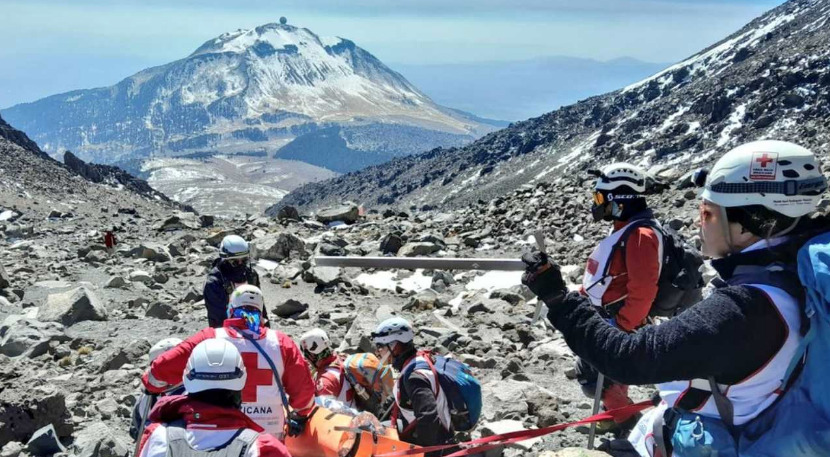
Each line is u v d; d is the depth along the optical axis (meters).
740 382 3.01
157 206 94.69
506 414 8.52
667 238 6.39
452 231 24.48
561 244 20.02
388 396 8.13
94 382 10.66
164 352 6.35
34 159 104.19
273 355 6.23
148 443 4.33
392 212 32.56
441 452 6.49
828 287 2.78
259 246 21.34
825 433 2.86
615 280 6.38
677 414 3.34
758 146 3.08
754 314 2.90
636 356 2.99
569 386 9.98
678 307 6.45
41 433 8.04
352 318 14.70
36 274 20.31
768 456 2.96
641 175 6.50
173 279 19.97
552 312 3.29
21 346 12.56
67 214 41.03
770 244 3.04
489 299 14.98
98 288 18.27
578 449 4.48
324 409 7.04
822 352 2.87
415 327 13.23
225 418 4.38
